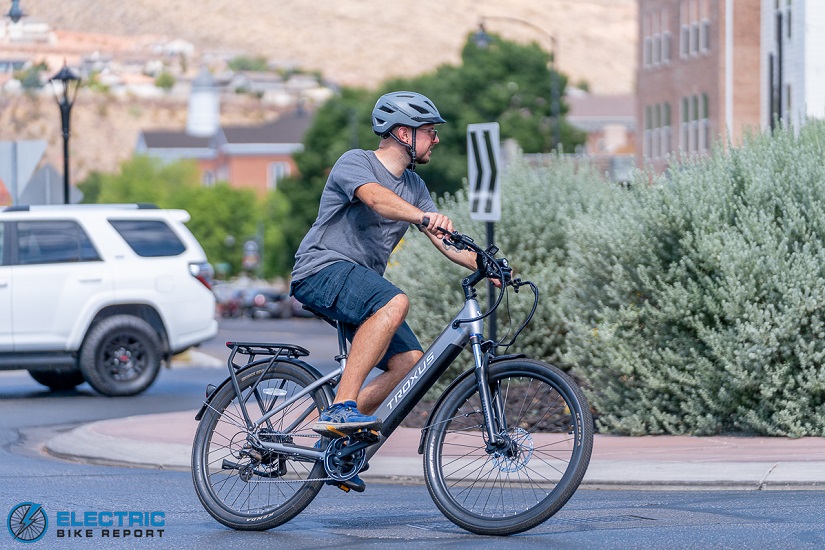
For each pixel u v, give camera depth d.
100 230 49.62
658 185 33.34
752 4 136.12
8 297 48.03
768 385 31.25
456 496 20.38
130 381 49.09
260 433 21.30
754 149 34.47
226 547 19.84
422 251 40.59
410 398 20.45
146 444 32.50
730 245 31.38
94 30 199.25
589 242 34.34
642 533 20.25
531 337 39.25
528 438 20.19
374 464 28.67
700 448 29.58
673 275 32.50
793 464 26.25
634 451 29.42
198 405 45.59
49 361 48.50
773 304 31.33
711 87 141.88
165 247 50.53
